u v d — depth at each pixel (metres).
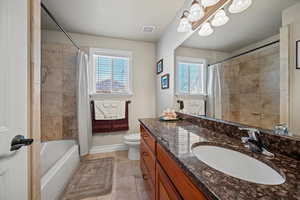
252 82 0.89
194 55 1.50
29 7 0.83
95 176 1.76
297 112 0.67
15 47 0.67
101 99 2.56
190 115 1.57
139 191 1.49
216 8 1.14
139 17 1.96
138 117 2.77
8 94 0.63
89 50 2.48
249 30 0.92
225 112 1.12
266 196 0.39
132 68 2.71
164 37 2.35
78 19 2.01
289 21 0.70
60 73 2.29
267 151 0.69
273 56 0.77
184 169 0.58
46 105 2.22
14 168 0.66
